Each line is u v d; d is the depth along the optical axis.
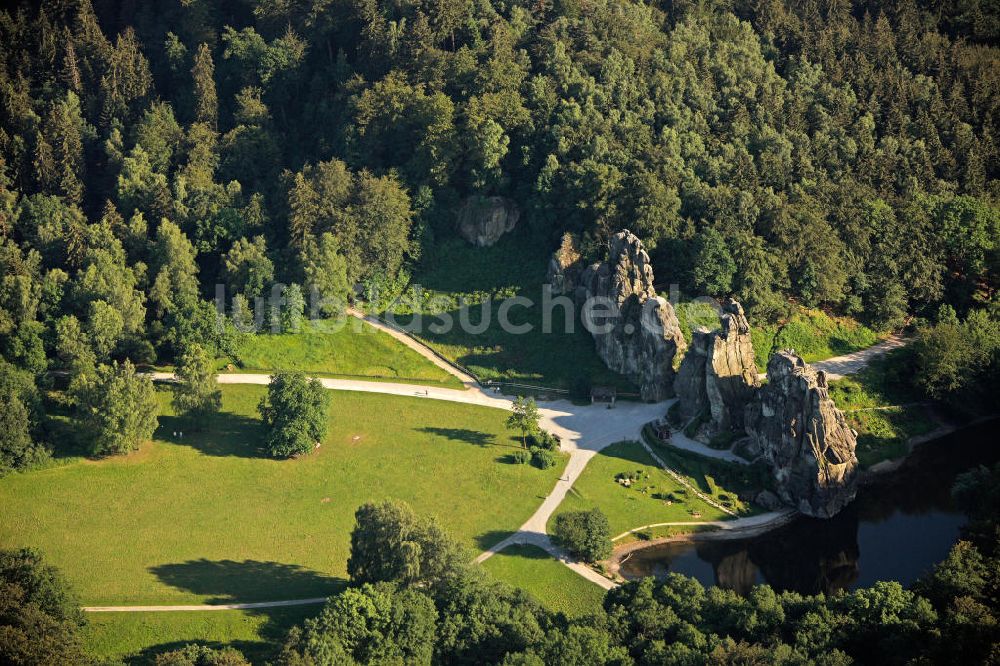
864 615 186.12
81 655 179.75
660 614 188.88
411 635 183.25
